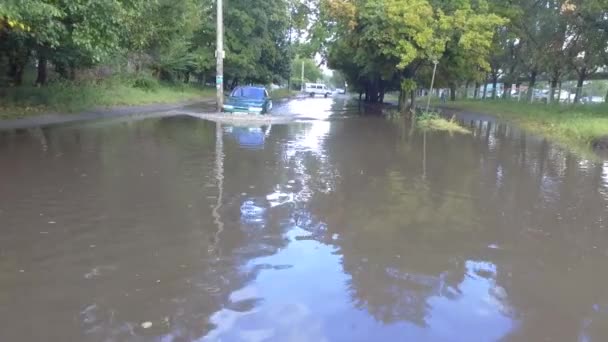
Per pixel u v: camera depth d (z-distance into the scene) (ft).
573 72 150.10
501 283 14.60
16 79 69.87
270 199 23.22
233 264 15.30
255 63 160.56
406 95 95.30
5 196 22.21
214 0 140.26
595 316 12.71
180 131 50.11
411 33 79.71
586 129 53.72
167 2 94.94
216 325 11.65
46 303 12.53
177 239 17.35
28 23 38.81
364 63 94.32
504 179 30.04
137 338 11.02
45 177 26.12
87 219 19.26
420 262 16.03
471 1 86.28
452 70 94.73
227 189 24.90
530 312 12.84
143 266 14.96
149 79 106.63
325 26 92.02
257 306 12.63
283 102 148.56
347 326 11.76
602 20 78.54
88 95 71.97
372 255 16.49
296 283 14.08
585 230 19.99
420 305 13.01
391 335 11.41
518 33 99.86
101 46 45.21
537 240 18.57
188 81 151.64
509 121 82.94
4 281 13.70
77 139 40.63
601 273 15.57
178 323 11.70
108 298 12.87
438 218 21.02
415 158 37.52
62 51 63.62
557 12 87.40
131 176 27.09
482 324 12.10
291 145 42.65
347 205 22.62
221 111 80.18
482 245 17.83
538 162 37.35
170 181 26.20
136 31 69.51
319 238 17.99
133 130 49.01
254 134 50.57
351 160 35.47
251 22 145.07
